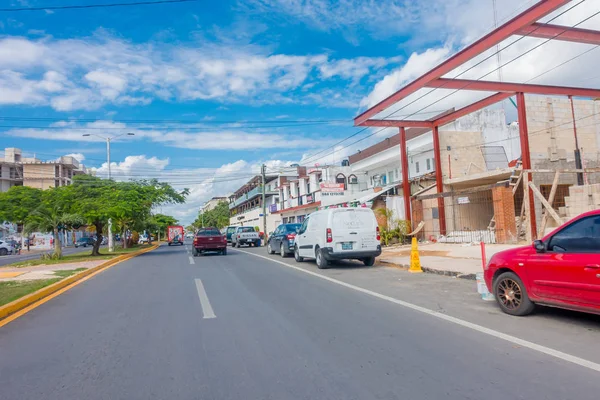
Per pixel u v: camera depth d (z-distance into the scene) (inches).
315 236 579.2
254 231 1338.6
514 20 467.2
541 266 246.1
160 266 694.5
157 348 223.1
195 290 410.3
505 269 274.7
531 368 178.1
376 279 446.3
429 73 597.6
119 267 713.6
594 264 216.5
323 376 177.0
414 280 430.3
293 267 595.8
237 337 238.8
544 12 435.8
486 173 804.0
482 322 254.1
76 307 346.0
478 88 649.0
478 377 170.1
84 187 1019.3
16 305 341.1
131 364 199.3
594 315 260.7
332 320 271.3
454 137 968.3
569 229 240.4
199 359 203.3
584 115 932.0
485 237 728.3
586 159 876.0
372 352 205.6
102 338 246.8
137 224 1492.4
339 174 1428.4
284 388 165.9
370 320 268.5
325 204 1306.6
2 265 907.4
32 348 231.1
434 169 1023.0
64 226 949.8
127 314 310.7
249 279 477.7
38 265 777.6
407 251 719.1
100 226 1028.5
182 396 161.6
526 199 637.9
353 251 543.2
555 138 903.7
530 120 895.1
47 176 2605.8
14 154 2669.8
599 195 615.5
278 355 205.8
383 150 1214.9
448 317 269.0
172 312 311.4
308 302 331.9
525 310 260.5
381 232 859.4
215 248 930.1
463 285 389.1
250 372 184.2
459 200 802.8
